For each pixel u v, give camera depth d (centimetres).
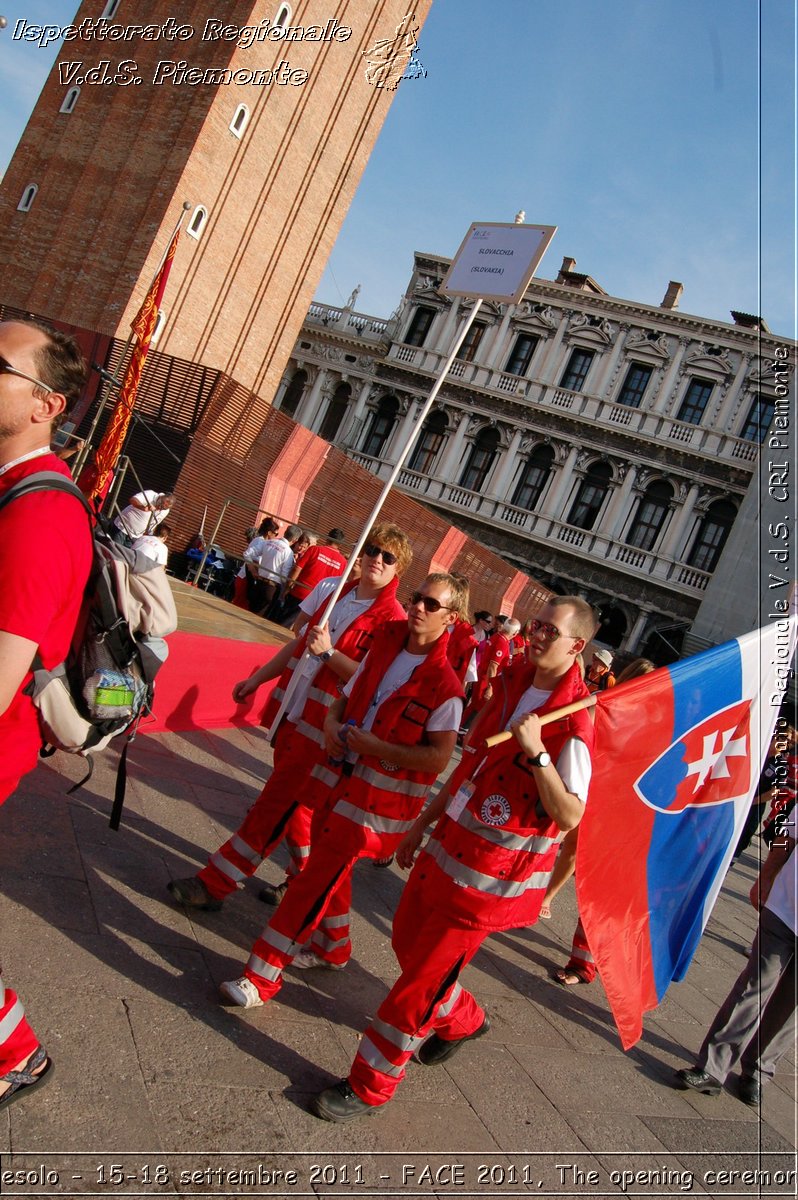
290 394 4409
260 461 1961
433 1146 355
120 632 273
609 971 476
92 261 2683
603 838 477
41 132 2889
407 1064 414
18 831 450
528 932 655
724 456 3688
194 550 1730
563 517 3925
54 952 367
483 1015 423
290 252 3053
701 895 503
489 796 364
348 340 4272
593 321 3966
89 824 493
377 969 496
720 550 3716
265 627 1085
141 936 409
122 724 279
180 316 2759
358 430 4244
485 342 4112
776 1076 555
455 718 401
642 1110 452
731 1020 496
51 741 265
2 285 2836
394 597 510
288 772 457
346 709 422
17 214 2872
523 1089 429
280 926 387
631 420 3853
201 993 388
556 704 365
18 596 223
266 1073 354
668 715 484
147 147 2691
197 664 754
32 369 239
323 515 2172
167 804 573
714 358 3769
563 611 367
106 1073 313
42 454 248
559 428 3950
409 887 390
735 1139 450
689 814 495
